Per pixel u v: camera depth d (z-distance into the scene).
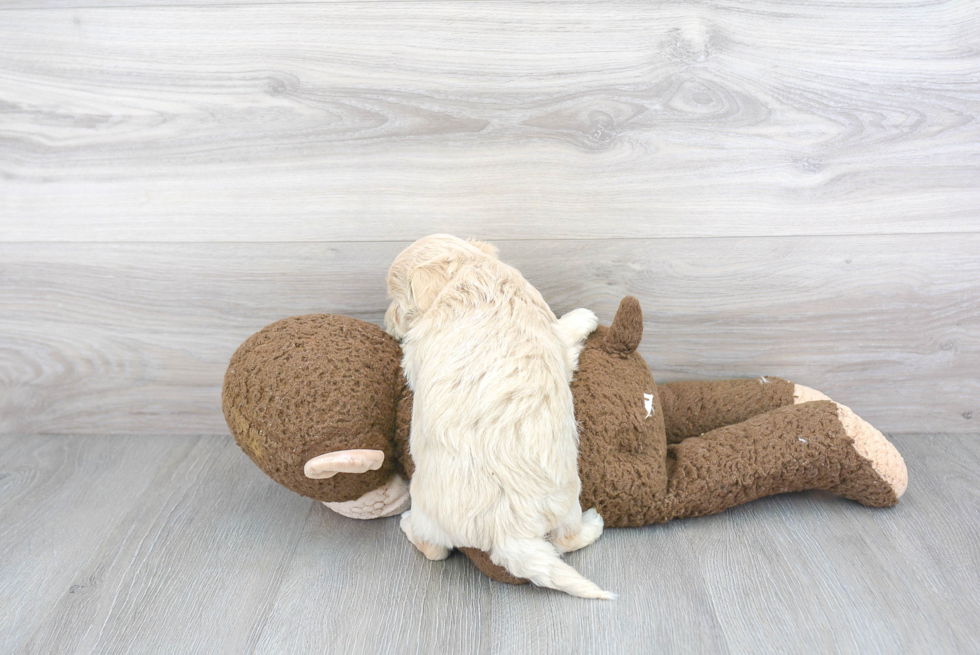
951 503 1.10
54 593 0.96
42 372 1.34
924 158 1.14
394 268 1.02
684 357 1.28
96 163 1.19
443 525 0.92
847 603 0.91
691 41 1.10
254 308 1.27
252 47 1.12
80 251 1.24
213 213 1.21
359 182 1.18
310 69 1.13
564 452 0.93
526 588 0.96
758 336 1.26
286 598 0.95
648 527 1.07
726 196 1.17
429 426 0.92
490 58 1.11
